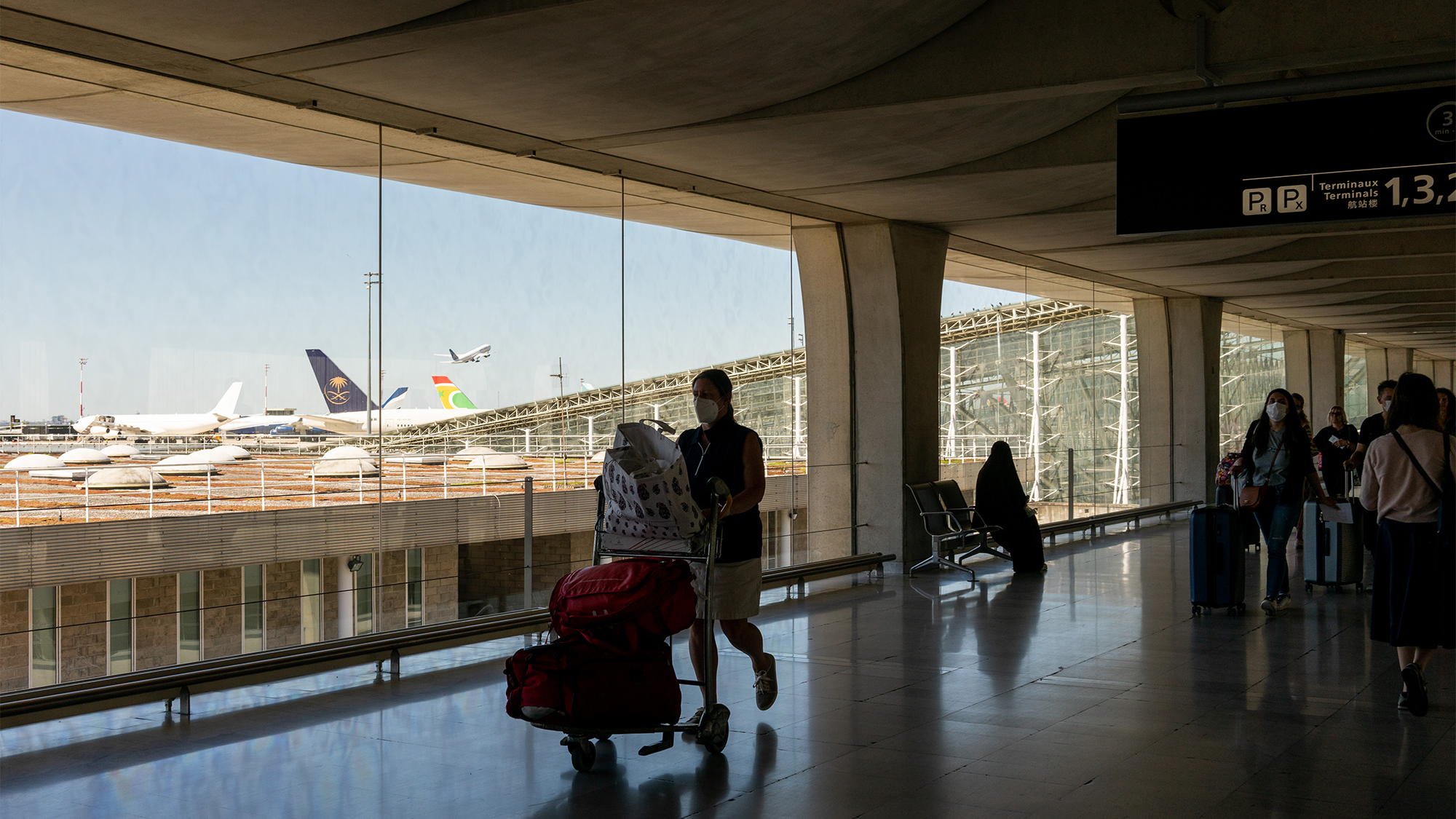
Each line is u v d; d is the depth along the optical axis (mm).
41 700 4496
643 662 4168
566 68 5469
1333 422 11898
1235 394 20062
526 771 4195
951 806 3748
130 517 5191
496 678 5867
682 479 4254
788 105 6242
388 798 3875
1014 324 14391
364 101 6062
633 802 3812
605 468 4383
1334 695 5375
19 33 4867
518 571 7262
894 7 5156
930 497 10188
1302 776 4055
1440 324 21656
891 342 10430
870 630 7293
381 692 5535
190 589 5418
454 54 5211
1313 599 8516
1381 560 5098
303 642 5945
